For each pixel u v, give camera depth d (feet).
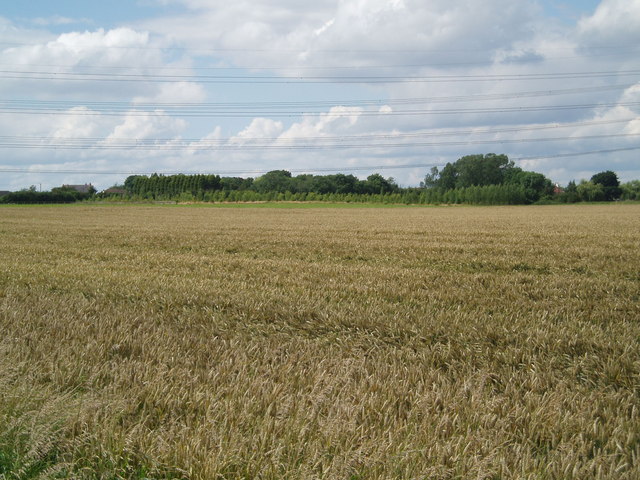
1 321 26.23
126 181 468.75
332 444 13.28
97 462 13.08
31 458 12.87
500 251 62.28
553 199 322.14
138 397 16.37
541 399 16.47
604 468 12.67
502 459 12.41
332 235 88.33
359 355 21.27
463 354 21.27
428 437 13.74
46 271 44.86
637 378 18.78
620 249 62.49
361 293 35.14
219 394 16.22
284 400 15.81
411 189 357.61
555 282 39.58
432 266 51.24
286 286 37.83
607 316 28.40
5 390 16.16
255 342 23.40
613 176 395.55
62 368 18.61
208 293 34.01
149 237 86.22
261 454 12.70
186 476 12.36
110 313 28.48
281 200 348.38
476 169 403.54
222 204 308.81
